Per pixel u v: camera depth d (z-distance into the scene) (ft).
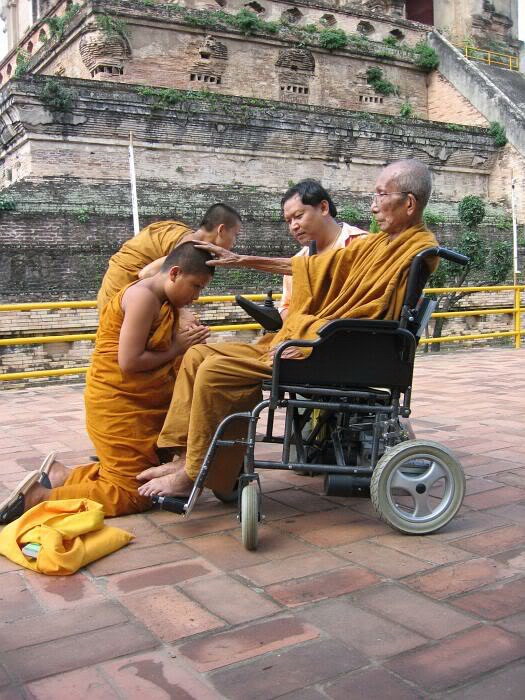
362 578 9.91
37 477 12.30
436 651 7.97
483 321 67.92
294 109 74.54
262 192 73.26
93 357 12.92
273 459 16.48
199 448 11.51
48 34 94.94
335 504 13.32
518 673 7.53
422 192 11.59
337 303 11.76
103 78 76.18
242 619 8.79
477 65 104.17
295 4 90.89
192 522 12.36
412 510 12.74
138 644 8.23
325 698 7.17
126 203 62.28
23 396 27.02
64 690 7.36
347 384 11.22
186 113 68.39
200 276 12.37
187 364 12.01
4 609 9.20
